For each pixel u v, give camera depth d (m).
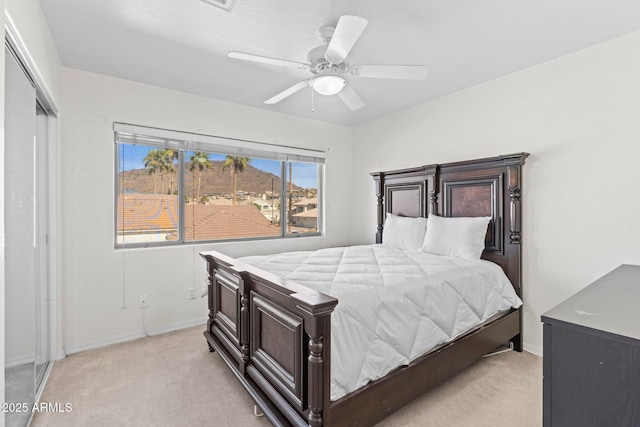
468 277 2.18
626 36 2.09
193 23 1.95
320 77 1.96
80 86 2.59
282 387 1.54
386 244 3.33
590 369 0.89
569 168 2.34
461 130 3.06
